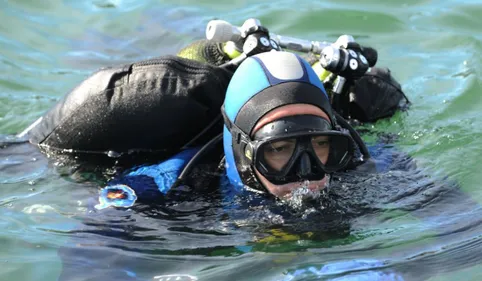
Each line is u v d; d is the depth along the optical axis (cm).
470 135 1310
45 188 1115
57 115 1184
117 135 1133
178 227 1003
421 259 943
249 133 999
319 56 1245
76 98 1161
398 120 1346
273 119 979
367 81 1312
